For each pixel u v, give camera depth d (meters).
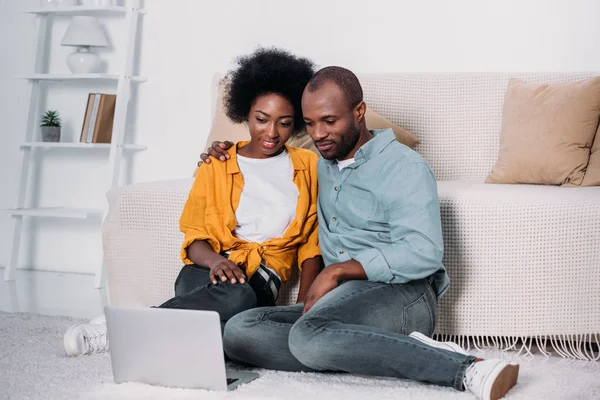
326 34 3.11
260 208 1.92
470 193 2.04
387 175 1.77
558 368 1.81
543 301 1.96
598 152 2.30
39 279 3.42
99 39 3.36
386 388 1.58
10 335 2.17
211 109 3.25
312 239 1.95
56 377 1.72
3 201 3.74
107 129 3.39
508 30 2.88
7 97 3.71
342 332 1.59
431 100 2.70
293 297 2.07
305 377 1.69
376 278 1.71
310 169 1.98
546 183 2.37
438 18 2.96
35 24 3.60
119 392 1.59
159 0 3.39
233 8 3.26
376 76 2.76
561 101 2.37
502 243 1.97
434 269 1.71
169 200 2.21
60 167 3.63
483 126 2.66
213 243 1.92
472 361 1.53
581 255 1.94
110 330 1.65
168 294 2.23
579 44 2.80
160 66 3.41
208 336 1.56
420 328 1.75
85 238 3.60
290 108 1.90
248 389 1.59
